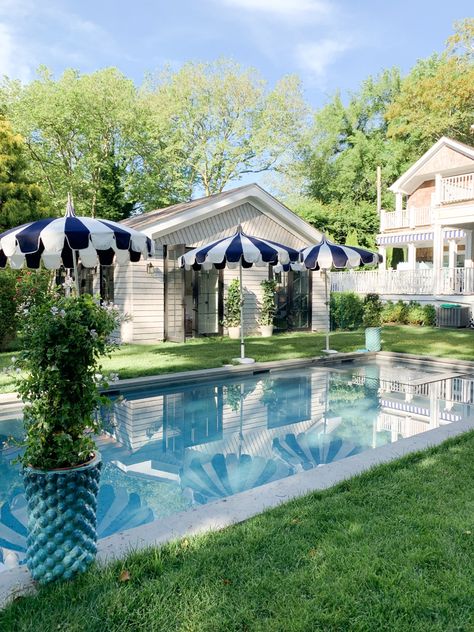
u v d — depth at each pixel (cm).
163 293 1532
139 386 929
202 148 3569
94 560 303
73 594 274
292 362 1166
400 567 295
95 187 3102
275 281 1747
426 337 1683
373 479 432
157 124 3312
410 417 780
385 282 2517
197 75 3503
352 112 4181
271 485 423
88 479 297
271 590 276
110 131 3108
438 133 3497
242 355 1151
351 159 3959
